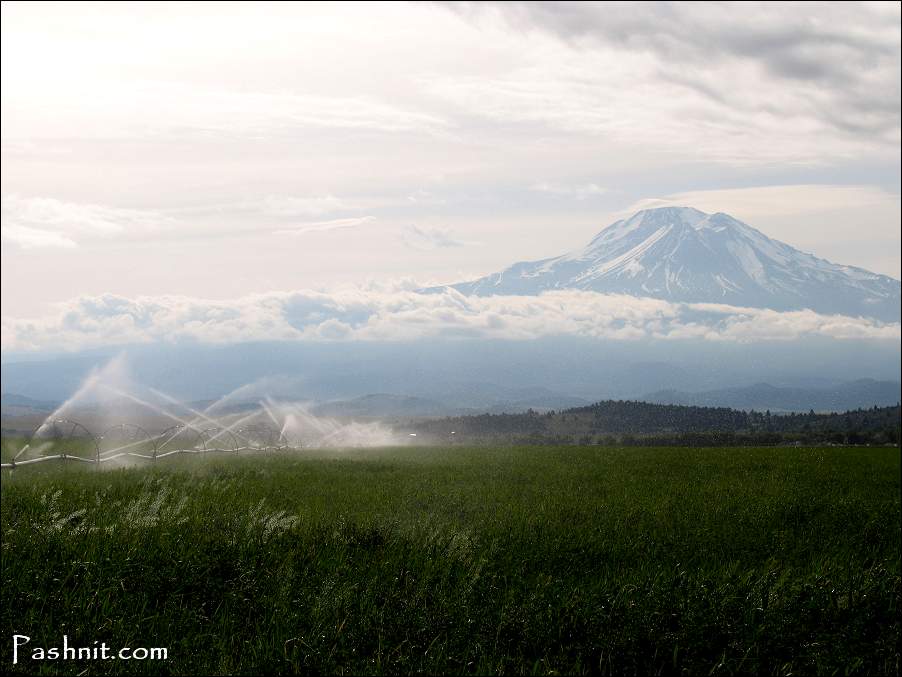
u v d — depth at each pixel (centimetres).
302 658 830
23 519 1281
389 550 1213
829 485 2530
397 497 1938
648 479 2611
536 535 1405
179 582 1010
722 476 2786
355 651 853
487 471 2898
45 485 1906
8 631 863
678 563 1211
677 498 2047
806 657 929
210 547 1123
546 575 1150
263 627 909
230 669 805
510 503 1848
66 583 989
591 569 1220
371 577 1070
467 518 1628
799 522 1769
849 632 980
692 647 921
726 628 959
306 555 1157
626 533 1475
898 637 984
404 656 845
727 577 1124
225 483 2067
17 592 945
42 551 1080
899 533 1656
